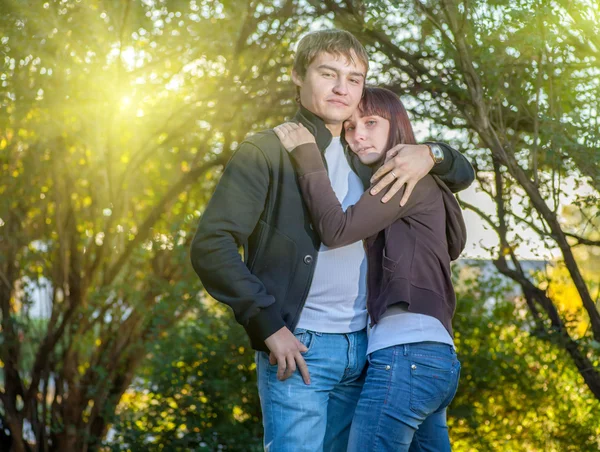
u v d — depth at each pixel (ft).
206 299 18.94
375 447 7.00
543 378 16.83
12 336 19.67
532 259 13.85
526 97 12.64
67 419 20.13
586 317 14.71
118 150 17.99
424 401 7.09
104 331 20.06
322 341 7.32
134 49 15.21
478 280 16.96
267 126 16.48
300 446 7.13
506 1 10.89
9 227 18.95
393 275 7.20
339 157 7.77
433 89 13.26
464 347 16.71
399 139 7.80
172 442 17.65
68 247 19.65
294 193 7.28
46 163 18.34
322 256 7.36
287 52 15.48
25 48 13.79
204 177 19.45
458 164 7.64
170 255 19.24
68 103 15.52
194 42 15.28
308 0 13.79
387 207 7.09
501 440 16.96
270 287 7.20
